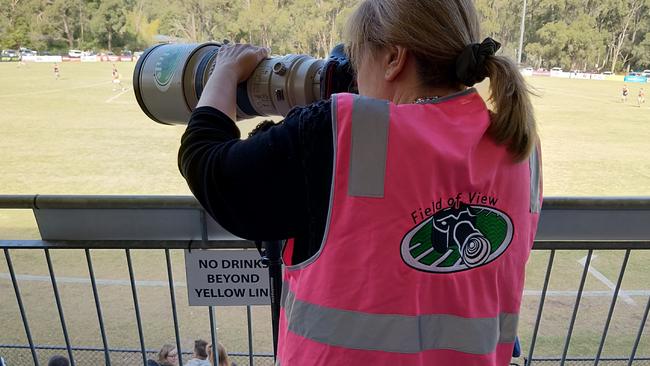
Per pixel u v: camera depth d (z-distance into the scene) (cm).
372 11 89
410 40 83
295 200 83
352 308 83
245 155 83
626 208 173
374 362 85
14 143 1847
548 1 2986
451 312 88
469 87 90
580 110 2680
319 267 85
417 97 88
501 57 86
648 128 2292
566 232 179
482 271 89
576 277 657
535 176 99
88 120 2259
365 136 79
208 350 345
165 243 181
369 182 80
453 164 80
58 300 204
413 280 83
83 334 527
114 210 176
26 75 3425
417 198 80
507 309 96
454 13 84
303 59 114
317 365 86
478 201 85
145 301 594
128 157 1662
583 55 3381
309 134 80
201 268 185
